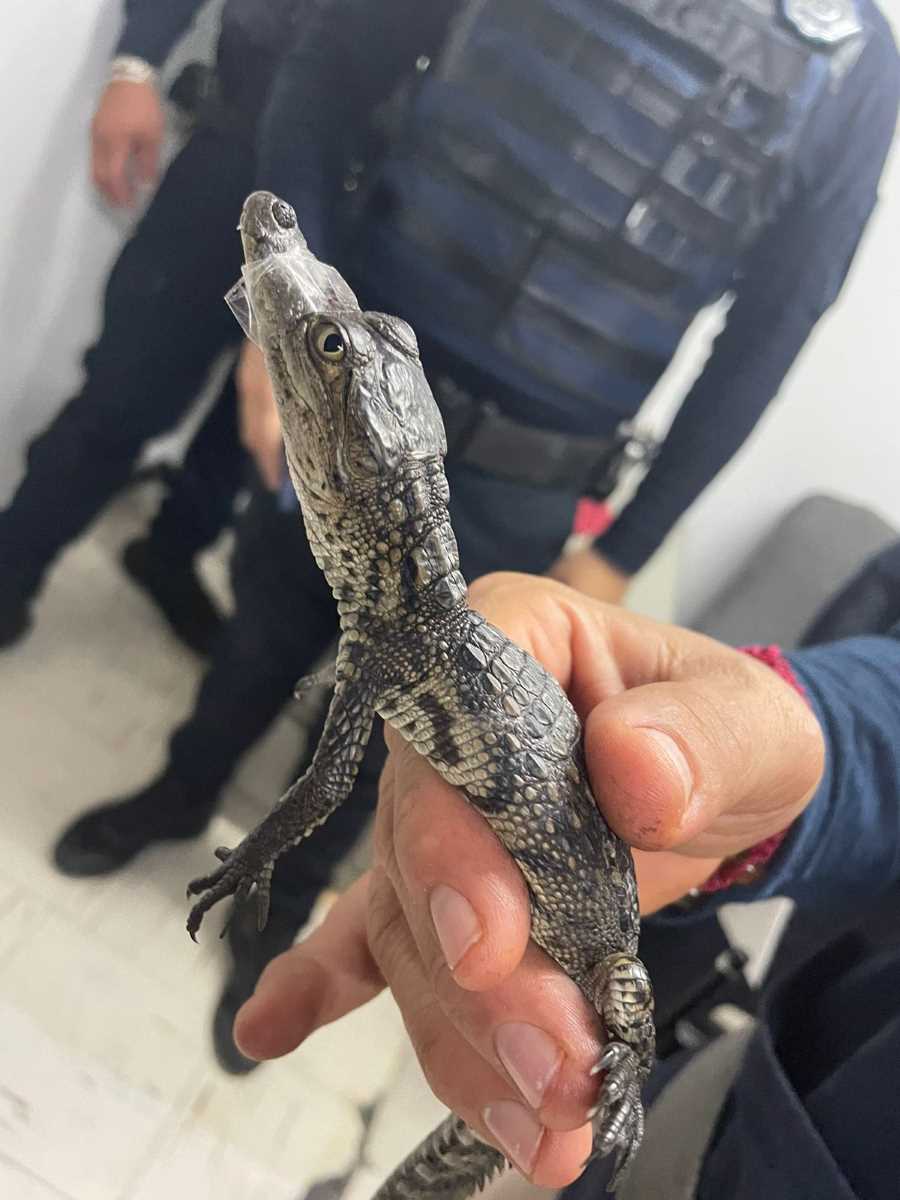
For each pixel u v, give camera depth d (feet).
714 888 0.83
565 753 0.62
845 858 0.79
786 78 0.94
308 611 1.17
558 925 0.63
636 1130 0.62
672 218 0.99
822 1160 0.62
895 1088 0.63
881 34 1.01
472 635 0.62
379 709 0.63
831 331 1.56
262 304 0.59
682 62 0.93
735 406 1.11
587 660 0.75
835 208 1.03
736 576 1.84
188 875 1.14
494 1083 0.65
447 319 1.01
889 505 1.73
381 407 0.58
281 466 1.12
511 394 1.04
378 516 0.61
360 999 0.83
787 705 0.67
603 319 1.02
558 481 1.13
